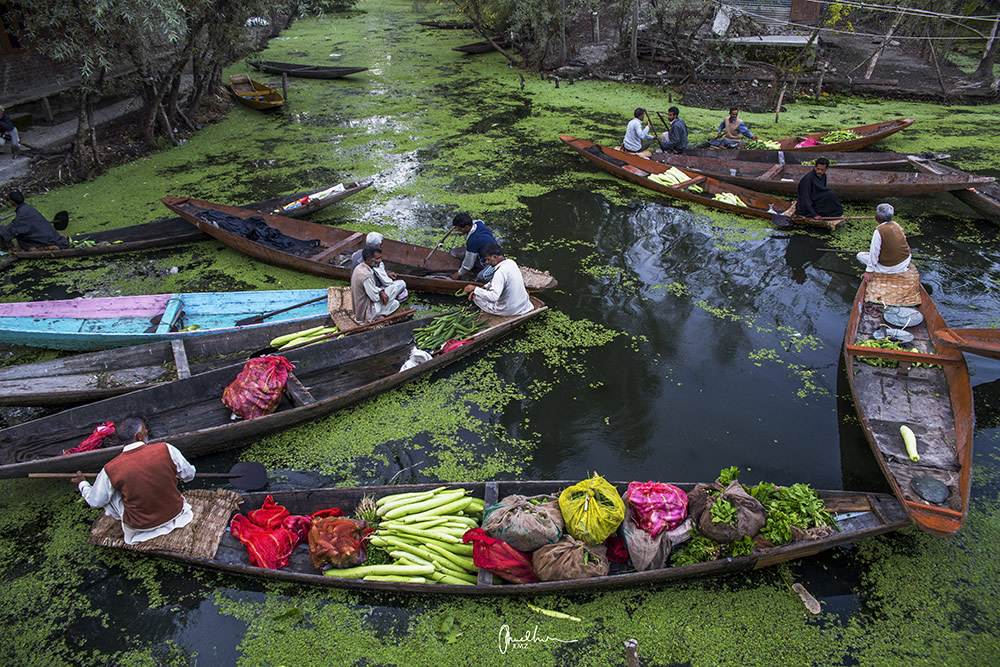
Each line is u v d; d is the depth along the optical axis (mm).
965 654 4254
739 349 7352
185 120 14109
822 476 5660
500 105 16125
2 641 4395
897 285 7312
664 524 4594
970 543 4984
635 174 11234
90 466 5293
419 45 23094
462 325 7348
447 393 6691
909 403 6074
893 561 4855
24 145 11703
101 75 11305
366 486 5438
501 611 4527
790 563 4844
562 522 4645
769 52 17609
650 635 4375
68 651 4344
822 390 6695
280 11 15109
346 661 4270
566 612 4512
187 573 4824
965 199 9844
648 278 8781
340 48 22609
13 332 6730
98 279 8609
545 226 10180
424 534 4715
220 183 11586
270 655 4309
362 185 10523
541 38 18453
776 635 4375
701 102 15992
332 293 7762
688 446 6023
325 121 15086
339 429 6219
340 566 4645
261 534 4762
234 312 7633
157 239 9211
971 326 7566
